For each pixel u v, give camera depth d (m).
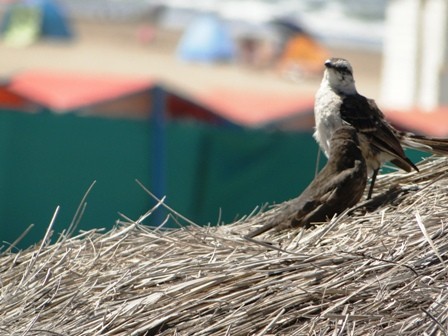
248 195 16.42
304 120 17.59
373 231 7.07
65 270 7.29
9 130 15.57
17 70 34.09
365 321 6.05
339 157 8.03
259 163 16.44
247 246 7.16
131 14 58.66
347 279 6.39
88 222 15.76
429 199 7.69
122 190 15.95
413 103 26.03
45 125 15.69
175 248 7.38
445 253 6.56
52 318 6.70
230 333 6.18
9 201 15.58
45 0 47.88
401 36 26.45
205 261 6.92
